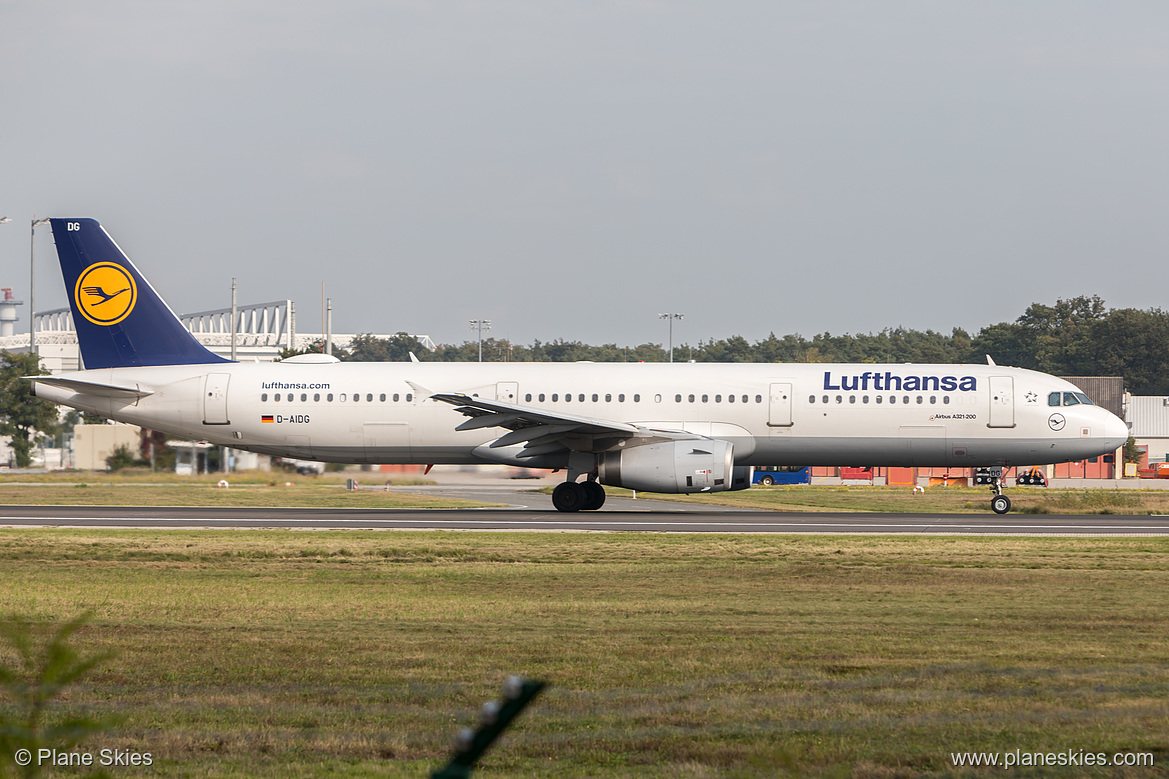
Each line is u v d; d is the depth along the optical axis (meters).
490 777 32.28
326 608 64.69
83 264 152.50
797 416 144.62
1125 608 65.56
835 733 37.03
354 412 149.00
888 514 147.25
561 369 150.38
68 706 40.41
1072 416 142.50
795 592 72.81
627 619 60.84
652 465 137.50
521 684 14.81
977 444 144.00
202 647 51.97
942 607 65.81
